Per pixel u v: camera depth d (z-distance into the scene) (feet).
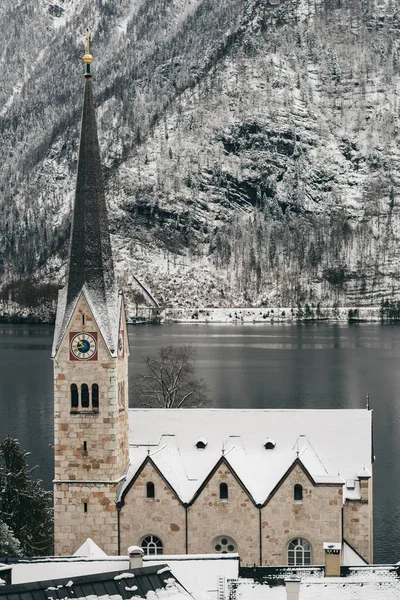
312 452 617.21
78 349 591.37
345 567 460.96
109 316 593.01
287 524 590.14
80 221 598.34
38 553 634.02
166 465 606.96
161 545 598.34
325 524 588.50
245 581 451.53
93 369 590.14
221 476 594.24
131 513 596.70
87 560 466.70
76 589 378.32
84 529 597.52
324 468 612.70
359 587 441.68
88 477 595.47
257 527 591.78
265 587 447.83
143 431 642.22
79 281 594.65
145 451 626.23
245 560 593.83
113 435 591.78
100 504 595.47
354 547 609.01
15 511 647.15
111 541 597.11
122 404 607.78
